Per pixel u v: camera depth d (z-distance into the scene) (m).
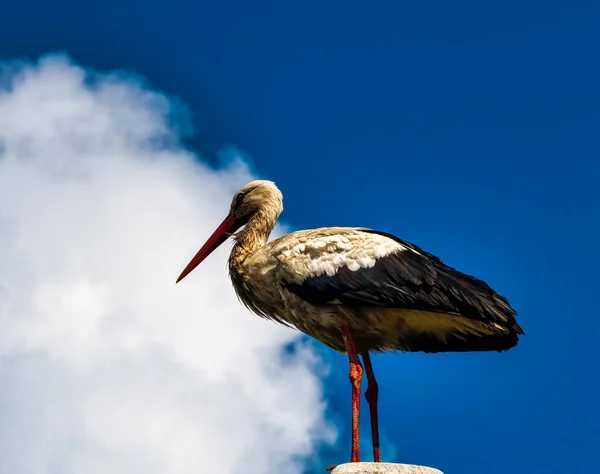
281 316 14.39
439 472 11.13
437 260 13.60
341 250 13.44
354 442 12.62
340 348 14.27
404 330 13.68
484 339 13.74
